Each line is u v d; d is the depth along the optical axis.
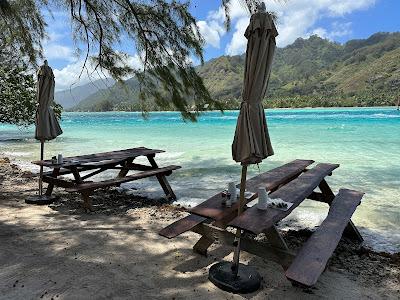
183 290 3.17
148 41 6.49
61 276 3.33
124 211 5.67
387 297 3.19
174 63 6.38
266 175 4.99
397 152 11.77
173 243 4.30
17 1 7.20
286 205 3.46
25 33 7.61
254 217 3.19
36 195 6.26
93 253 3.92
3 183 7.46
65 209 5.67
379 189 7.04
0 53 10.36
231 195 3.83
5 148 14.79
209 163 10.05
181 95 6.42
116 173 9.06
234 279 3.30
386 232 4.90
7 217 5.13
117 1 6.58
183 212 5.62
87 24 7.02
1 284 3.15
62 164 5.64
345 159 10.45
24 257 3.74
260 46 2.76
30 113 16.52
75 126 32.69
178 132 21.94
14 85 15.15
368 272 3.69
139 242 4.30
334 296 3.17
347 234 4.62
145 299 2.99
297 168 5.46
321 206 6.05
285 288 3.28
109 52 7.02
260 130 2.90
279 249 3.27
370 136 17.12
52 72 5.76
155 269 3.58
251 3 4.17
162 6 6.32
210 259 3.88
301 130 21.41
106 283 3.23
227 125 28.05
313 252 2.99
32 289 3.07
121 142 16.55
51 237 4.38
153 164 7.06
